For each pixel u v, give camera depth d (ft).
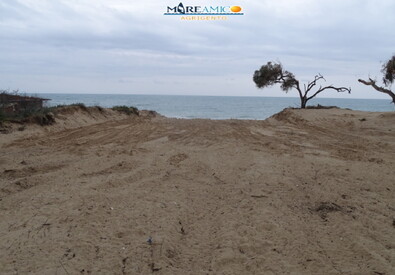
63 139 38.93
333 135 44.47
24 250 11.33
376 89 65.82
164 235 12.77
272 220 14.33
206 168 24.02
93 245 11.85
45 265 10.40
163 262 10.91
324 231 13.50
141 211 15.23
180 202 16.69
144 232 13.05
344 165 25.53
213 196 17.87
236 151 31.19
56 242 11.91
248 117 132.57
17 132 40.01
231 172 22.77
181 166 24.40
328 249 12.00
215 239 12.82
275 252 11.70
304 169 23.89
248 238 12.66
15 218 14.20
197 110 180.34
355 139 40.32
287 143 37.06
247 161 26.45
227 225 13.89
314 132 48.32
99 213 14.74
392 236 13.14
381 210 15.98
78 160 26.32
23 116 45.98
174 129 51.34
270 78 101.71
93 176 21.29
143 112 97.60
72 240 12.08
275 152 31.01
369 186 19.89
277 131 49.73
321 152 31.53
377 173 23.00
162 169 23.38
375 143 36.60
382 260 11.18
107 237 12.56
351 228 13.74
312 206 16.39
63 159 26.63
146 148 32.45
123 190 18.35
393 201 17.35
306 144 36.68
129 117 78.64
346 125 53.31
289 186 19.44
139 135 43.65
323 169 23.99
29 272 10.02
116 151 30.14
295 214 15.21
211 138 40.70
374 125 49.42
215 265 10.85
